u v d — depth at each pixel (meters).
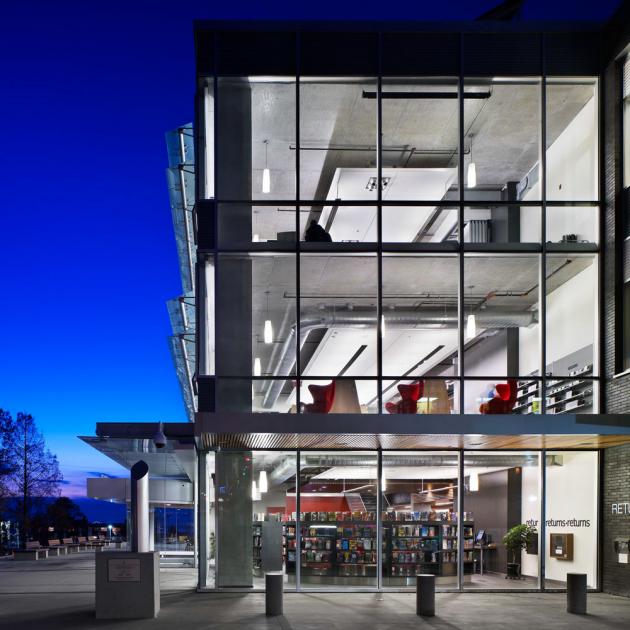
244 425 16.11
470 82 19.98
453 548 19.34
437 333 19.50
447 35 20.09
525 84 20.09
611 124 19.53
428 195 19.92
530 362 19.53
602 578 19.11
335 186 19.88
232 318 19.28
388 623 14.05
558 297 19.64
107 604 14.87
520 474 19.56
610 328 19.22
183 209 27.19
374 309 19.48
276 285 19.44
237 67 19.83
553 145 20.02
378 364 19.31
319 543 19.27
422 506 19.50
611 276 19.30
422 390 19.31
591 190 20.02
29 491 64.19
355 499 19.47
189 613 15.41
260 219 19.61
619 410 18.61
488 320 19.58
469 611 15.62
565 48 20.12
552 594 18.62
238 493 19.42
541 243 19.58
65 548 49.12
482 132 20.12
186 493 38.53
